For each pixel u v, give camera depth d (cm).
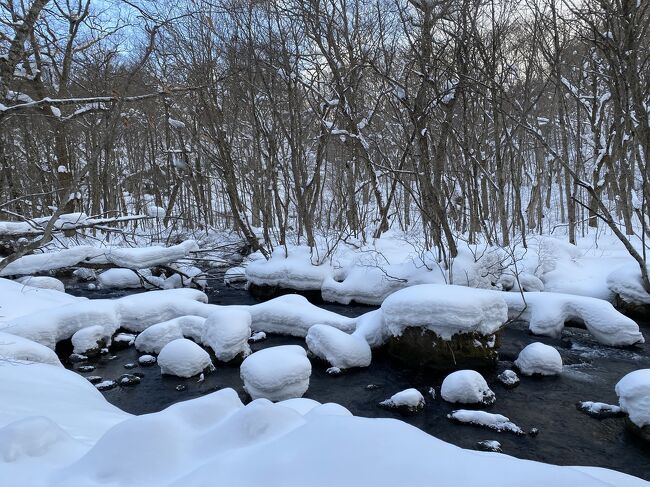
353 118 1466
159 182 2419
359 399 660
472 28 1177
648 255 1185
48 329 819
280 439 241
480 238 1548
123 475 238
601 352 806
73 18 1264
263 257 1418
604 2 972
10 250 1239
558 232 1892
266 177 1705
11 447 270
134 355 843
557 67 1366
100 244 1534
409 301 767
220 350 782
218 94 1512
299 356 658
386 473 203
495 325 762
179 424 279
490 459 211
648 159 988
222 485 212
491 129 1912
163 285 1288
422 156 1082
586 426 570
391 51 1502
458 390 634
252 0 1315
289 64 1317
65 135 1634
